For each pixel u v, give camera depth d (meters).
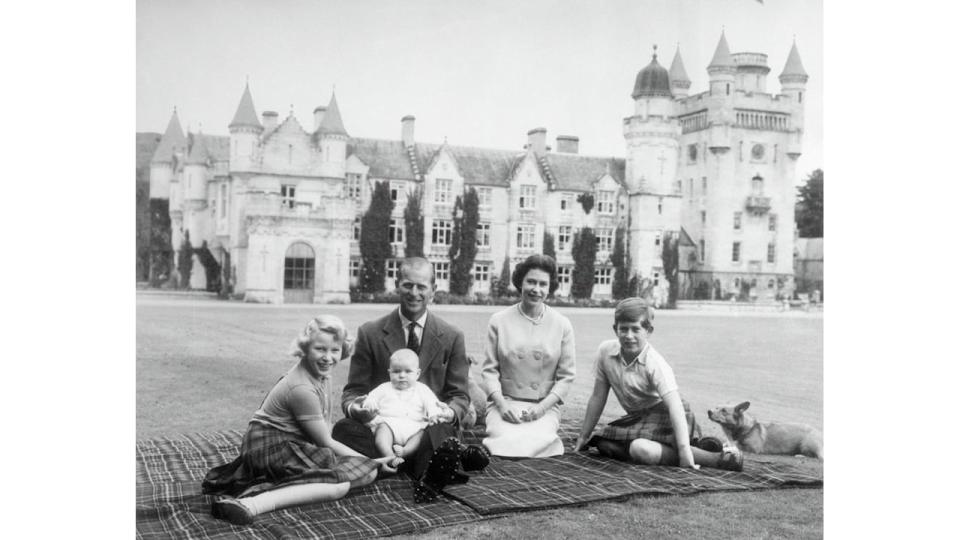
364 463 7.99
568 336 9.46
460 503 7.73
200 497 7.78
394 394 8.52
